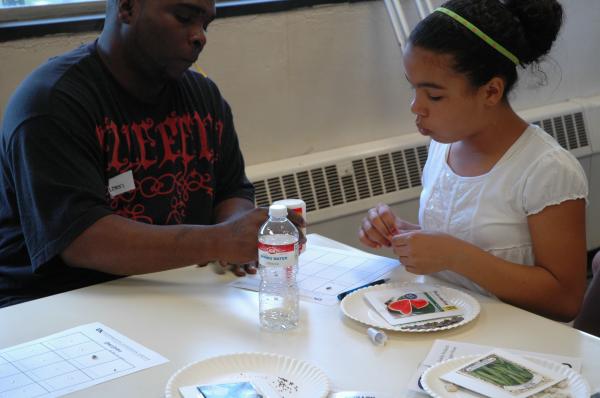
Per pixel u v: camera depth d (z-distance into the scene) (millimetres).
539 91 3191
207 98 1780
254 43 2436
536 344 1146
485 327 1211
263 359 1077
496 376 995
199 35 1530
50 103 1486
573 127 3230
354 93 2705
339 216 2621
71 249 1438
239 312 1294
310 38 2547
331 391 1001
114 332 1217
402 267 1507
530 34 1393
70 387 1038
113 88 1590
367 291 1354
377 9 2662
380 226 1521
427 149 2830
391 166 2740
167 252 1412
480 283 1351
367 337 1183
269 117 2541
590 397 940
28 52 2051
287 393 997
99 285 1438
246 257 1396
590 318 1498
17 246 1605
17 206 1598
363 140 2781
